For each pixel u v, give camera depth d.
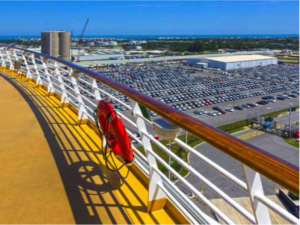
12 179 2.59
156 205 2.12
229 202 1.19
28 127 3.99
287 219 0.86
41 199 2.28
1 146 3.33
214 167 1.23
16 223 1.99
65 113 4.73
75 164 2.89
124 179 2.59
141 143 2.05
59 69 5.01
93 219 2.03
